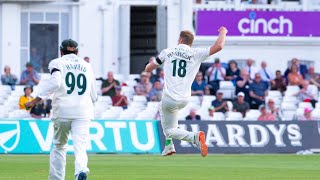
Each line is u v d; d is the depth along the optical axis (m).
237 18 84.88
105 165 54.19
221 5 86.19
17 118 66.88
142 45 89.88
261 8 86.88
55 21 82.75
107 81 74.94
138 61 90.25
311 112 73.31
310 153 67.94
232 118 72.31
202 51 37.72
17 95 73.50
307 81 79.00
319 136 68.69
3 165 53.25
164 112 38.34
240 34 84.94
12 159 58.50
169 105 37.91
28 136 64.06
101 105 73.69
